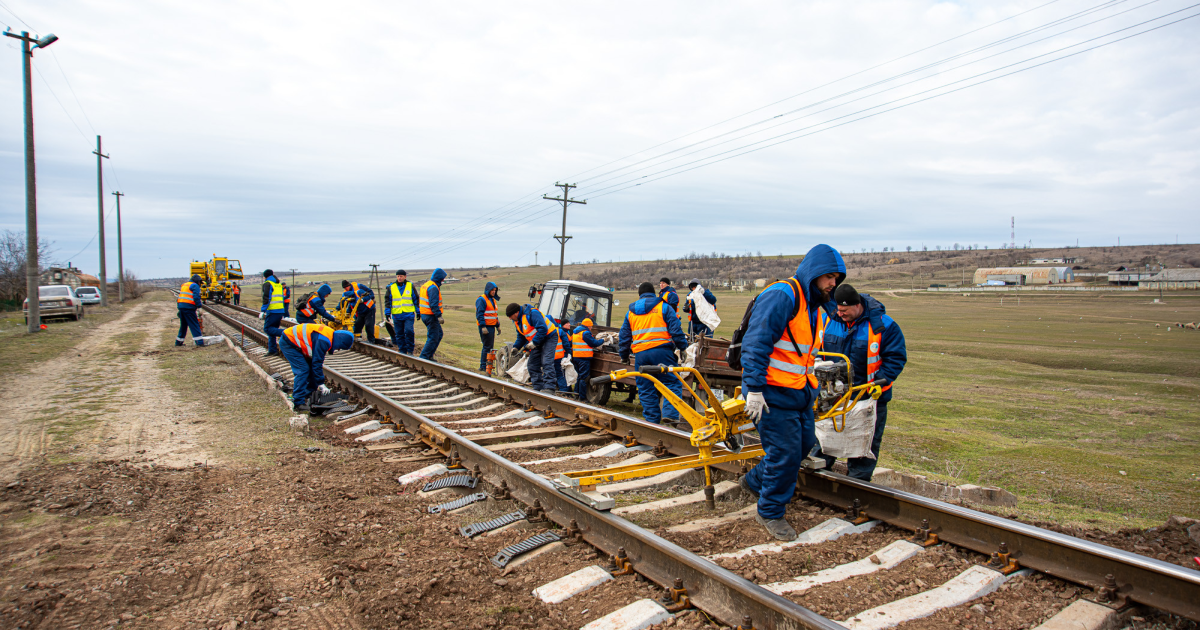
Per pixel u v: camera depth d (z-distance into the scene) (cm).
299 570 350
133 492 479
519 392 838
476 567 351
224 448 623
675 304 802
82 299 3791
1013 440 1003
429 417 778
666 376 749
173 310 3697
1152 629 279
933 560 350
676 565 321
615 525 360
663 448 586
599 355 984
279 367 1198
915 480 536
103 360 1363
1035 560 334
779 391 372
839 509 432
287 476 524
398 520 429
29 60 2084
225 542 390
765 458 388
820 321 395
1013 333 3416
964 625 284
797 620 259
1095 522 476
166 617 302
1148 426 1152
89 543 389
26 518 430
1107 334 3359
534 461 573
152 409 822
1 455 604
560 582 326
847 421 444
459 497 479
